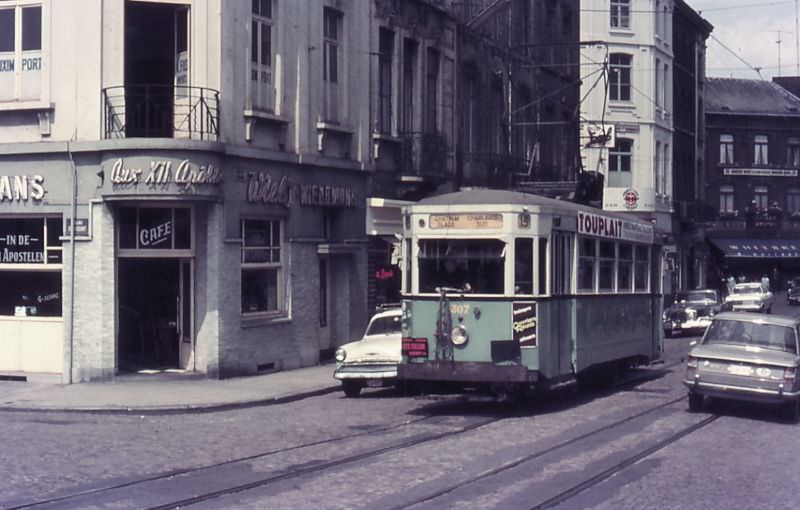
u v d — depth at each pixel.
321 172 26.31
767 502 10.84
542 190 36.69
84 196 21.78
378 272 29.30
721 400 20.09
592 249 20.38
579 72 49.94
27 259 22.41
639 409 18.69
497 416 17.64
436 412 18.20
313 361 25.89
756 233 82.19
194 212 22.48
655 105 61.97
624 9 60.78
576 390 21.11
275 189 24.20
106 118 21.67
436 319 17.73
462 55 34.41
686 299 47.44
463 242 17.75
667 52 64.69
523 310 17.44
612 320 21.66
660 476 12.24
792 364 17.39
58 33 21.94
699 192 75.62
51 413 18.08
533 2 42.69
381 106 29.23
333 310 27.55
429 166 30.45
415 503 10.51
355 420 17.12
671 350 34.94
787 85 92.56
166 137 21.98
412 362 17.80
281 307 24.94
